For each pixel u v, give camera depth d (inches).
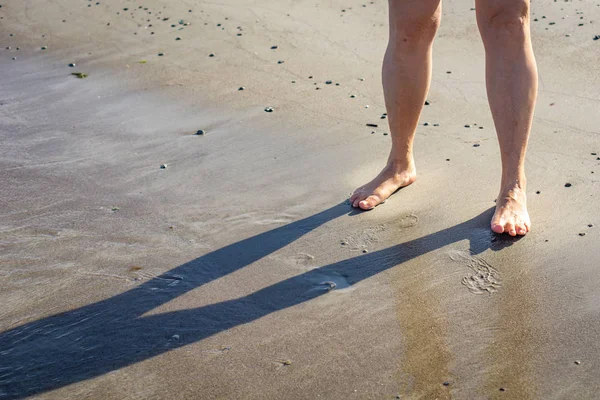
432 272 97.1
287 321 89.1
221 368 81.4
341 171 127.0
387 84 113.7
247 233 109.7
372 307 90.8
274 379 79.3
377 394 76.2
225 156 135.8
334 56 183.8
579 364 78.6
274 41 196.2
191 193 122.7
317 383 78.3
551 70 162.2
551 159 124.1
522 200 106.7
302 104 157.4
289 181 124.8
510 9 101.8
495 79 105.1
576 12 193.9
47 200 123.0
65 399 77.9
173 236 110.0
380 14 210.7
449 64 172.2
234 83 171.9
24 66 194.5
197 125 150.8
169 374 81.0
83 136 148.8
